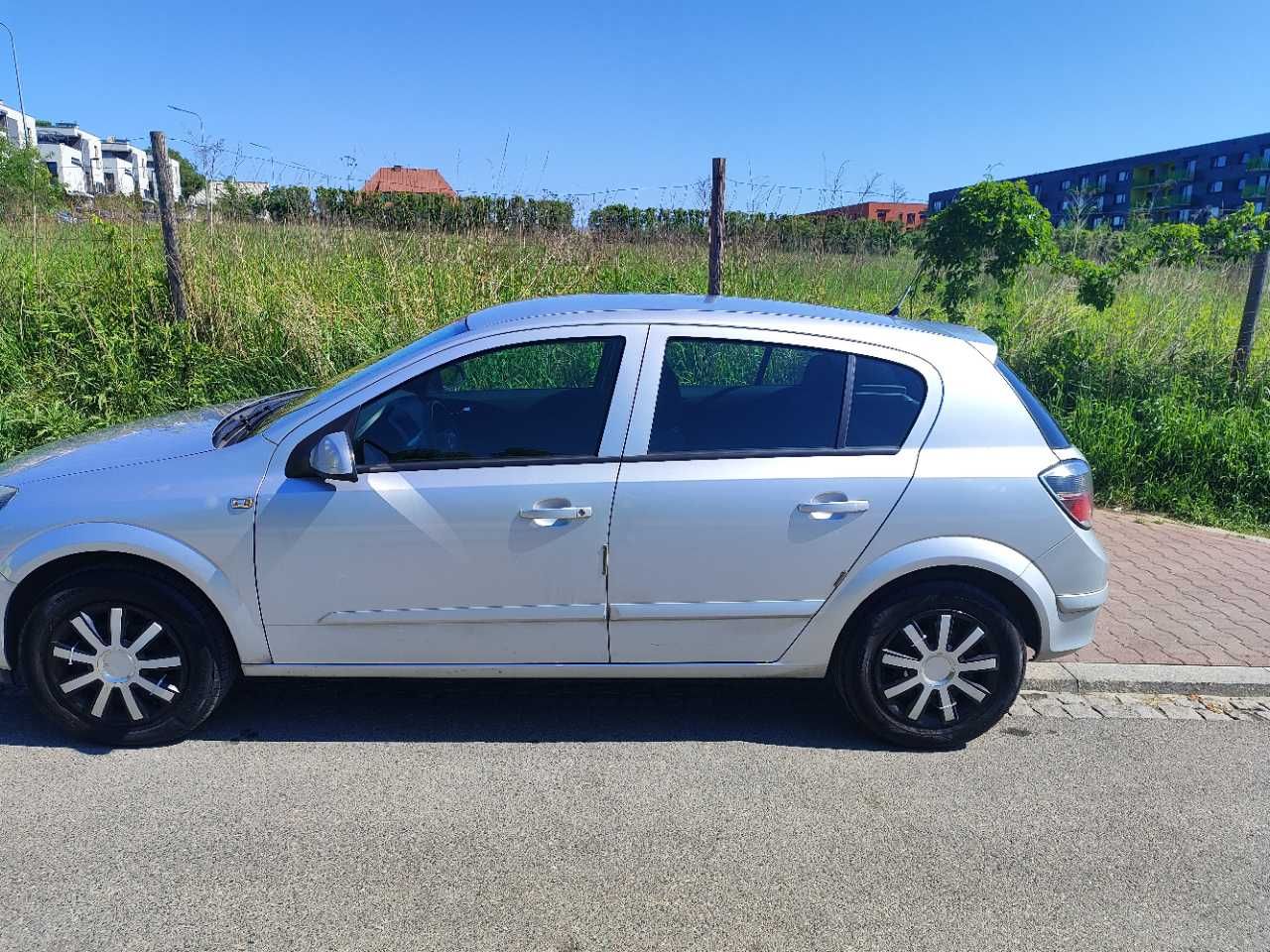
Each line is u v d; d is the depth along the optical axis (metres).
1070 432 8.00
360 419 3.74
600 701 4.35
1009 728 4.23
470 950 2.76
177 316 8.35
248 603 3.67
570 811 3.47
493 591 3.69
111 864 3.08
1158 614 5.39
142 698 3.75
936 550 3.75
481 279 9.12
